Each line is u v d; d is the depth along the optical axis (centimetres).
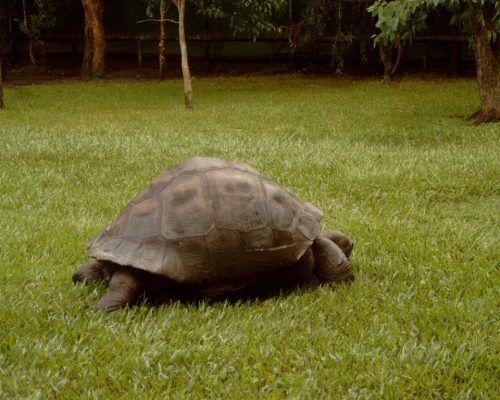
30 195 881
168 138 1327
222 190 512
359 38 2445
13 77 2686
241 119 1588
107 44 2947
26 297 538
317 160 1084
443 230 720
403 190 911
